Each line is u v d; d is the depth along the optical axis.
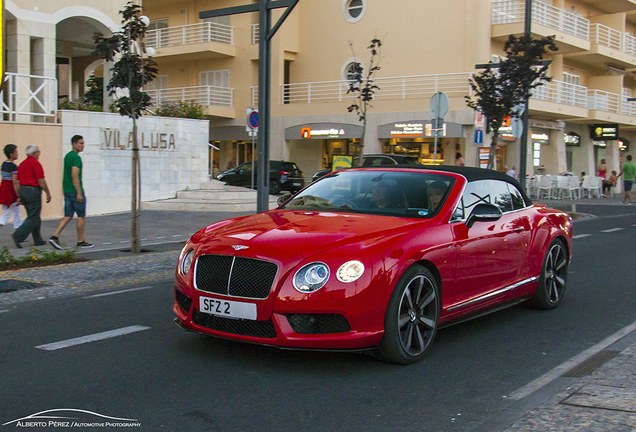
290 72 34.56
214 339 5.44
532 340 5.58
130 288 7.95
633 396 3.86
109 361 4.79
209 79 35.69
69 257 9.68
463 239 5.27
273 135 32.88
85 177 16.39
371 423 3.65
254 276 4.45
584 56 34.25
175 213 16.98
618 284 8.40
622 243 12.94
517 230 6.13
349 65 32.50
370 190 5.75
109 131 16.84
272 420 3.67
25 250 10.61
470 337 5.68
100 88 22.98
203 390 4.16
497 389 4.27
